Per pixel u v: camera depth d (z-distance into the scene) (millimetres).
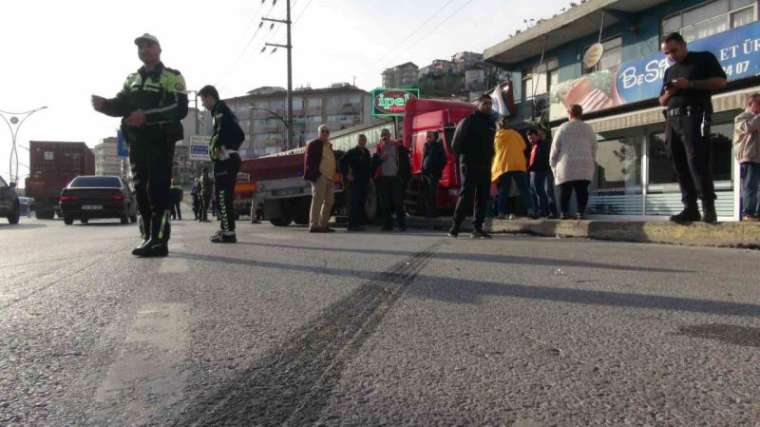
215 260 5934
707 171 7090
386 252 6590
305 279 4629
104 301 3801
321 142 10812
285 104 97875
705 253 6371
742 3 14422
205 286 4340
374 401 2053
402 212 11750
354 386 2201
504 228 10469
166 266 5484
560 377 2281
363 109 95312
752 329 2963
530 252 6527
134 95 6086
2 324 3176
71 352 2646
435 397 2086
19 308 3594
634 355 2549
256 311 3463
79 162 29938
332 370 2383
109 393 2135
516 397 2080
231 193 8180
